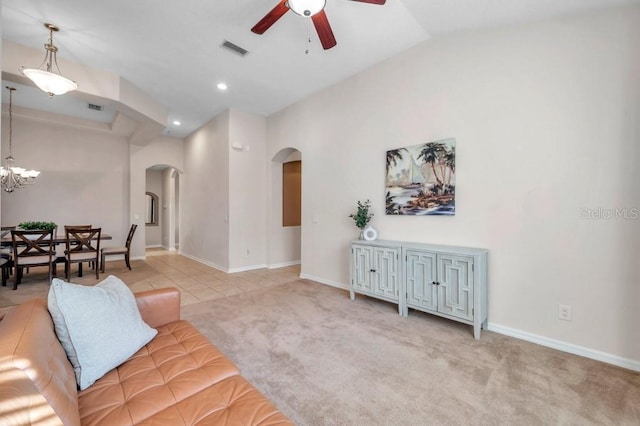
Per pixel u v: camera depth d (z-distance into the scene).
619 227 2.18
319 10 2.06
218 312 3.29
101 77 3.93
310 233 4.83
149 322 1.89
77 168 6.22
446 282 2.78
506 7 2.43
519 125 2.63
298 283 4.59
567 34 2.39
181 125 6.48
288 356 2.31
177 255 7.62
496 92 2.76
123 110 4.46
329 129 4.46
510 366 2.17
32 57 3.42
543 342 2.51
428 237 3.28
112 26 3.02
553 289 2.47
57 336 1.30
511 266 2.68
